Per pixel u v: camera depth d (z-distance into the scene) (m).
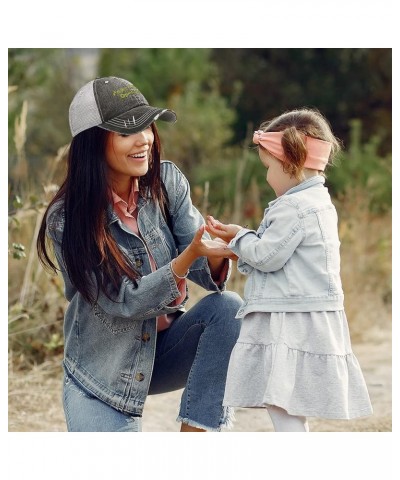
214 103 12.36
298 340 3.28
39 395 4.98
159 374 3.71
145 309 3.34
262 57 13.81
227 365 3.55
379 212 9.10
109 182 3.39
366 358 6.06
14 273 5.91
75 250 3.32
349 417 3.33
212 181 10.75
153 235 3.54
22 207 5.09
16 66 7.91
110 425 3.41
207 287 3.62
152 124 3.50
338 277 3.41
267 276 3.38
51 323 5.22
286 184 3.52
